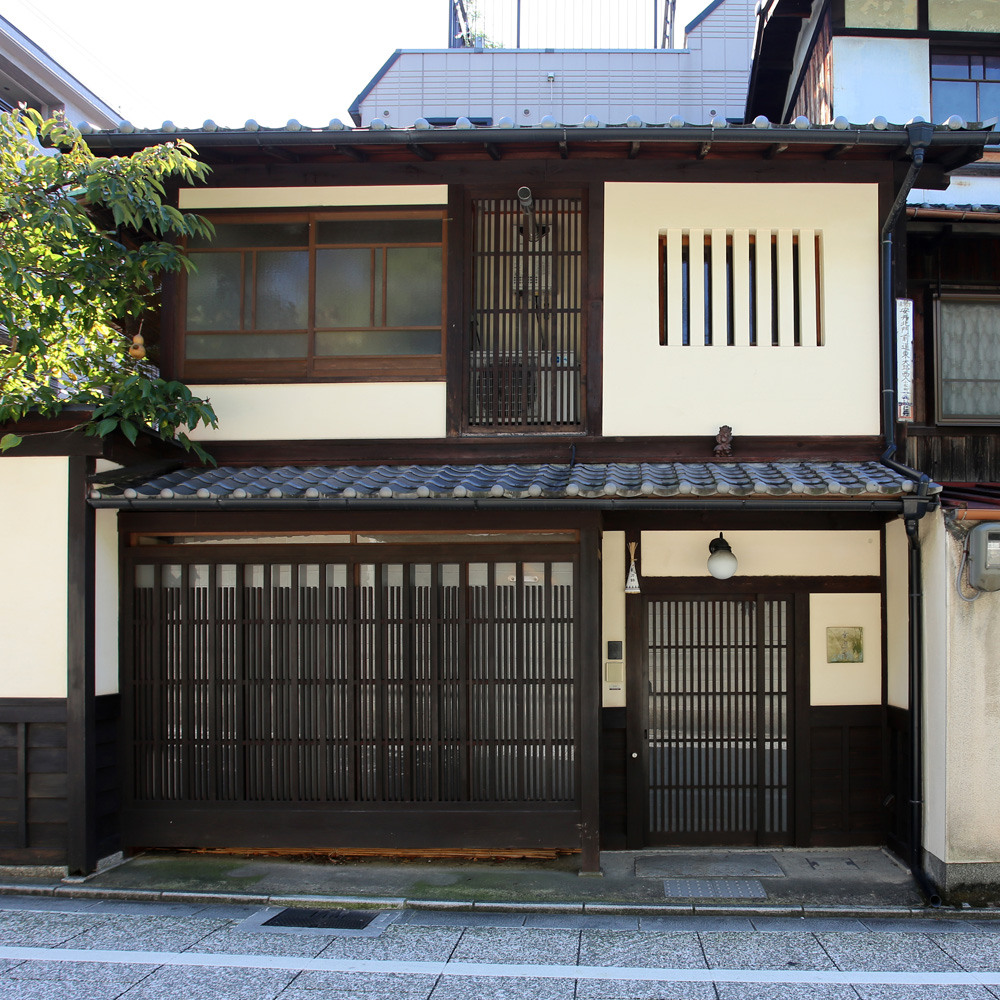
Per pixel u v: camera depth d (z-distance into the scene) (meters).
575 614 6.74
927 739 6.43
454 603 6.87
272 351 7.66
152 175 6.68
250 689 6.98
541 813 6.65
